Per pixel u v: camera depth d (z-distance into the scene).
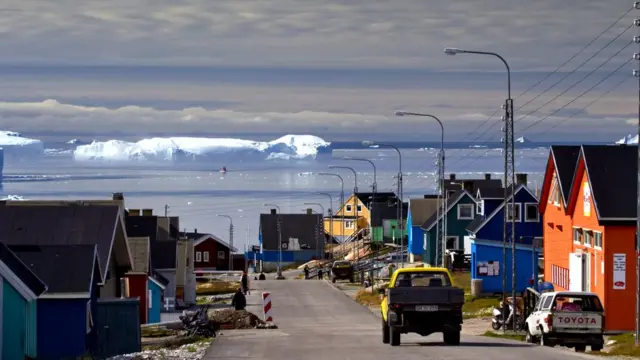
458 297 66.94
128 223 170.25
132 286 124.19
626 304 101.62
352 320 123.56
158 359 58.91
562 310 71.31
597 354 65.69
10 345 67.12
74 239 96.38
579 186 113.44
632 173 105.25
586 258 110.31
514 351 61.12
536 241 138.75
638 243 77.25
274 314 135.38
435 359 55.53
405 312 66.75
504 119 103.81
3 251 67.94
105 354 76.94
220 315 102.81
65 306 73.38
